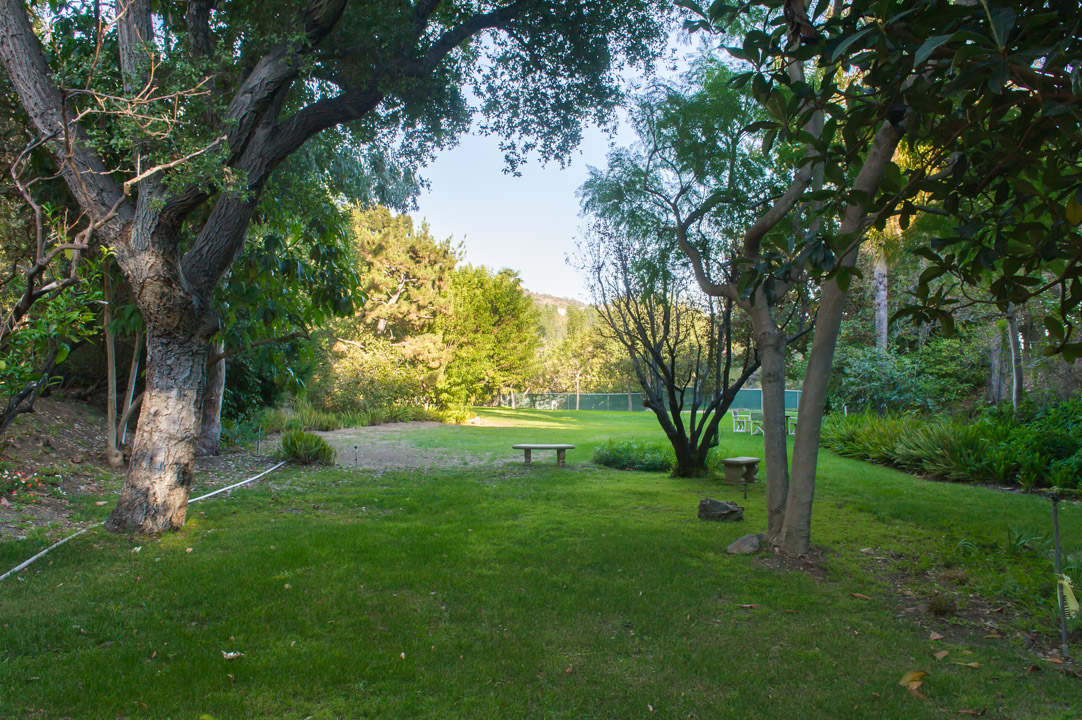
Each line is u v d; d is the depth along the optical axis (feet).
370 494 31.09
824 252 9.87
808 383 19.44
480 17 26.99
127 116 17.03
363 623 13.93
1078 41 6.63
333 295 33.01
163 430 21.77
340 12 20.74
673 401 38.06
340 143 35.19
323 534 21.81
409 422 85.10
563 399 171.73
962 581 17.70
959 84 6.66
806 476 19.43
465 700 10.71
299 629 13.53
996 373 60.70
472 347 117.39
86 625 13.43
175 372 21.98
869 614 15.24
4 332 17.11
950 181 9.62
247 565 17.89
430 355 102.63
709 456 44.14
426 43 26.30
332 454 43.24
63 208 26.43
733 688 11.34
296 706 10.39
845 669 12.21
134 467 21.74
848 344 75.10
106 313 32.94
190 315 21.90
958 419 50.26
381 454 50.44
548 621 14.33
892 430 47.73
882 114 9.48
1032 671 12.23
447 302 110.11
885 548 21.36
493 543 21.24
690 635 13.73
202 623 13.97
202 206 30.81
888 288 71.46
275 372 39.27
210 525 23.35
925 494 32.42
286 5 21.63
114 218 20.75
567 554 19.80
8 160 25.61
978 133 9.34
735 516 25.22
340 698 10.70
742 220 30.48
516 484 35.50
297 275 30.73
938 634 14.02
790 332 37.50
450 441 61.41
